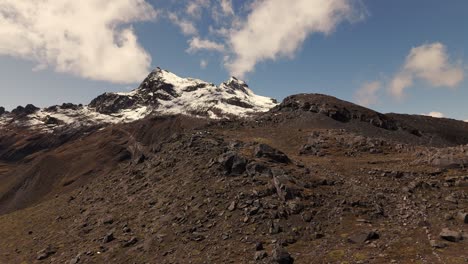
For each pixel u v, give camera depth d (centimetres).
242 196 4094
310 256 2927
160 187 5247
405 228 3153
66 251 4322
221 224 3747
